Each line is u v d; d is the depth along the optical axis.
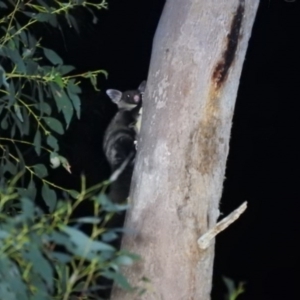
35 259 4.87
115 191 11.68
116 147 12.18
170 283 7.80
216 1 7.96
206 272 7.92
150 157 7.95
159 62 8.05
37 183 15.03
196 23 7.95
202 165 7.89
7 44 8.52
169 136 7.89
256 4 8.17
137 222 7.93
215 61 7.92
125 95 12.97
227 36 7.95
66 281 6.23
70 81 8.05
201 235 7.87
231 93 8.02
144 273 7.80
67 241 4.96
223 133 7.99
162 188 7.88
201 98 7.89
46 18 8.61
